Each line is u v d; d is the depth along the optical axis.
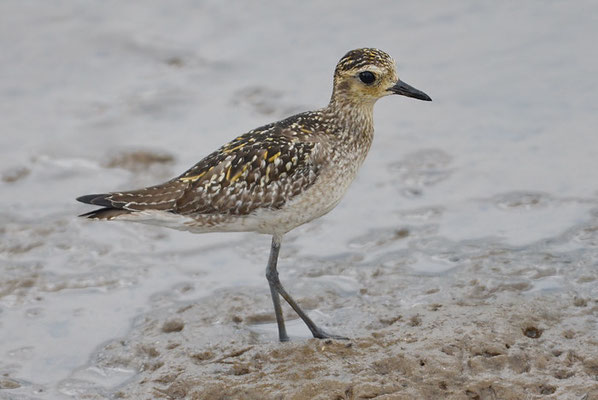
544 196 15.81
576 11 21.81
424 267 14.23
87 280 14.80
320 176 12.51
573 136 17.53
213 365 12.09
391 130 18.53
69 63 21.97
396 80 13.20
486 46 20.83
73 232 16.11
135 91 20.73
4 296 14.45
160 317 13.59
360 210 16.19
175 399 11.61
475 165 17.08
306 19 22.88
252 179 12.27
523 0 22.59
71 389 12.27
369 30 22.03
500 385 10.97
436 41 21.27
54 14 23.91
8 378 12.56
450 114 18.78
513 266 13.83
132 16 23.72
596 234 14.48
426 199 16.28
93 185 17.55
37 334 13.53
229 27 22.92
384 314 12.87
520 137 17.75
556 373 11.18
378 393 11.04
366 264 14.54
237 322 13.37
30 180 17.83
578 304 12.69
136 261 15.28
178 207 12.30
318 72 20.69
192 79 21.03
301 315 12.66
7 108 20.34
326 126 12.95
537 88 19.16
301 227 15.87
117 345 13.06
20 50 22.50
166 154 18.33
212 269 14.94
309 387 11.26
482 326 12.09
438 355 11.54
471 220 15.45
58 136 19.19
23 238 15.95
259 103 19.83
